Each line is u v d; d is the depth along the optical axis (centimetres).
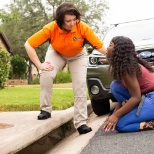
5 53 1345
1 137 351
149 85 393
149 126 390
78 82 441
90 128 455
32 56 418
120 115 388
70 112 522
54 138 485
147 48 557
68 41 414
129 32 654
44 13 3572
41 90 444
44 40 420
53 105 635
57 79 2798
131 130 394
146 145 332
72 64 444
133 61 379
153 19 697
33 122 432
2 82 1332
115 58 381
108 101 612
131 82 379
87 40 423
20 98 800
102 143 362
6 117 493
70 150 388
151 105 386
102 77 569
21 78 3750
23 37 3653
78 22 412
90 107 702
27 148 434
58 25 401
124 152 320
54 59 437
